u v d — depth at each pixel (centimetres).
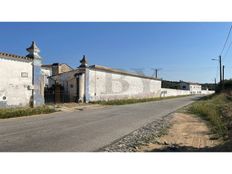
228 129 1045
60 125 1196
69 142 827
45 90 2631
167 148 777
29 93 1947
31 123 1258
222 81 4472
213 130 1082
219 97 3225
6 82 1750
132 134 1006
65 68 3684
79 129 1089
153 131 1095
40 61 2061
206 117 1589
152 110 2152
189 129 1156
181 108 2416
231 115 1403
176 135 1012
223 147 759
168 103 3250
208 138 944
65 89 2775
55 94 2681
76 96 2677
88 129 1095
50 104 2319
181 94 7506
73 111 1938
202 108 1997
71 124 1234
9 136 910
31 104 1956
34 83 1986
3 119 1420
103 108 2262
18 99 1847
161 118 1580
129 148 771
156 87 5141
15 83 1822
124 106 2561
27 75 1927
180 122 1396
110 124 1266
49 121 1338
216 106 2136
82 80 2684
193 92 9481
